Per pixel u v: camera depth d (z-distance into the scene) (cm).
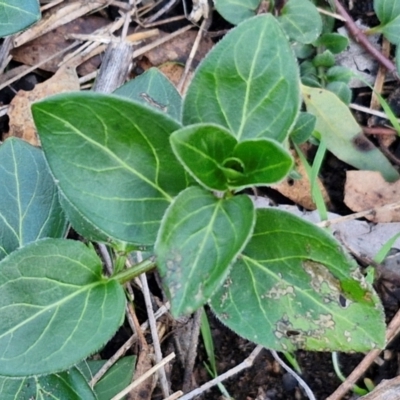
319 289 19
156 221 18
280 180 17
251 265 19
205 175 17
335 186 29
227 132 16
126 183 18
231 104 18
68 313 19
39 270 19
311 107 29
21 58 31
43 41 31
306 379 27
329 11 31
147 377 25
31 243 19
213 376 27
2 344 18
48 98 17
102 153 18
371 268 26
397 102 30
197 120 18
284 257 19
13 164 23
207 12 31
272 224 18
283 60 18
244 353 27
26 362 18
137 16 31
